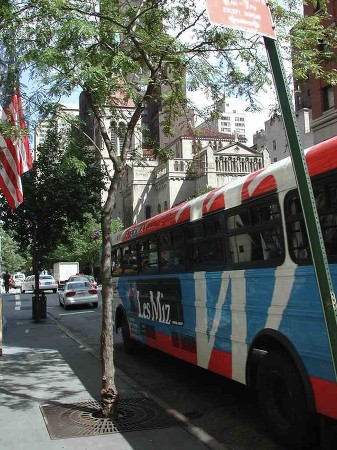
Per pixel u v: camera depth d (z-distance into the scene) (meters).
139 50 6.88
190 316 7.31
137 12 7.29
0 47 6.54
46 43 6.29
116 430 5.57
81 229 21.08
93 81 6.04
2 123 6.50
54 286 43.97
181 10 7.52
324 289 2.81
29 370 9.22
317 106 28.39
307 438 4.77
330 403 4.27
